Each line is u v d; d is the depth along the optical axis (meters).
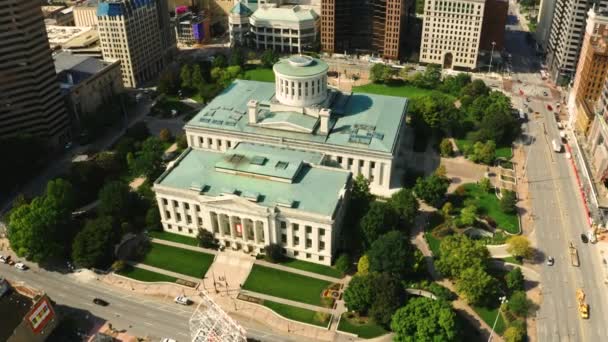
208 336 131.75
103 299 172.38
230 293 174.62
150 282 179.50
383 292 156.88
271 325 162.25
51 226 184.75
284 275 181.62
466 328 157.50
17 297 160.12
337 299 170.50
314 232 179.25
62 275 183.50
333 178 195.75
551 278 178.50
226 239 193.50
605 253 189.75
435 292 166.50
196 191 189.25
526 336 156.25
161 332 159.62
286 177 190.62
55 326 160.12
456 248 171.62
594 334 157.25
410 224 199.25
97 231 184.25
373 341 154.88
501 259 186.50
